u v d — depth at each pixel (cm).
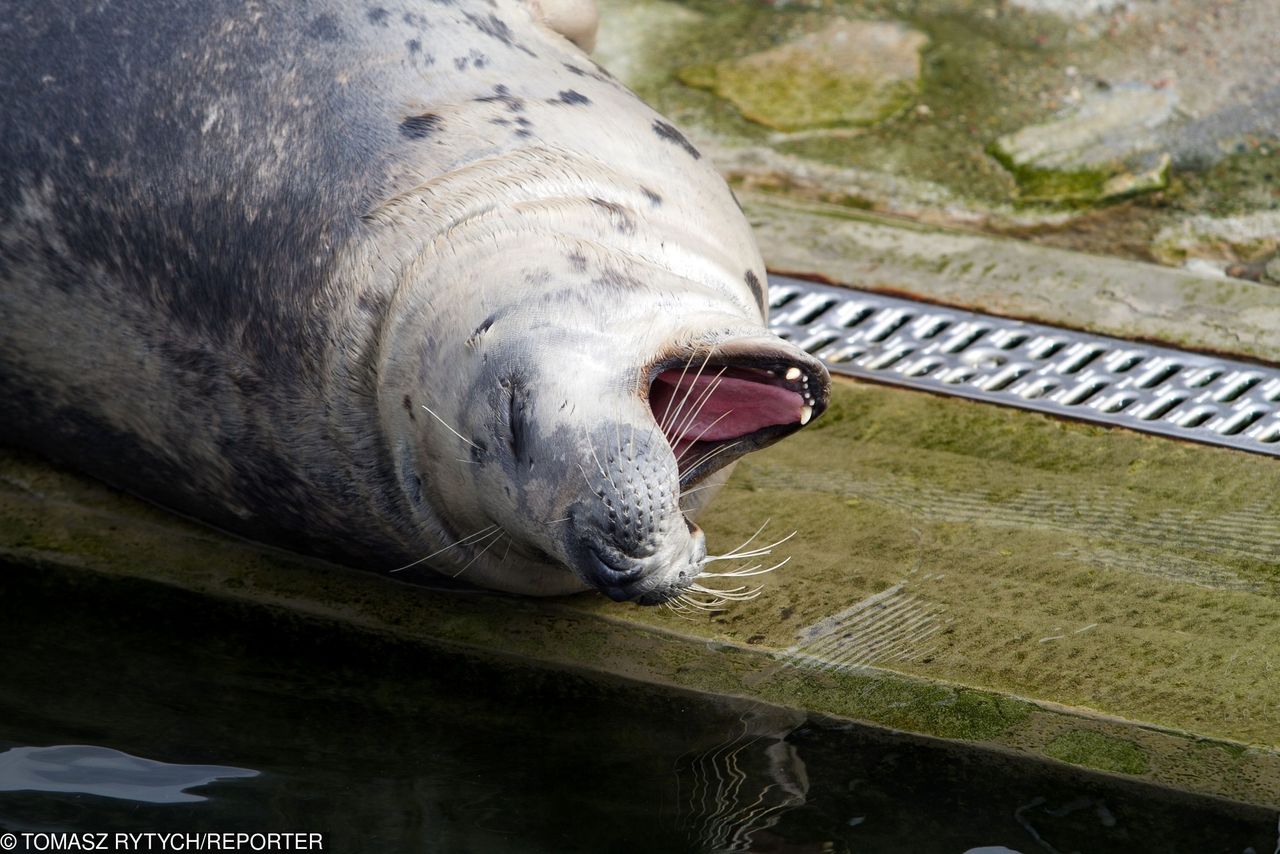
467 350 1173
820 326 1711
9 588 1459
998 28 2172
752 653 1317
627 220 1279
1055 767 1187
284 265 1312
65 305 1414
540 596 1403
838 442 1564
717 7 2292
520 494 1144
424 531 1341
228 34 1382
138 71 1384
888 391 1623
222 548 1500
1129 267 1744
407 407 1245
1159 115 1973
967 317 1702
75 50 1403
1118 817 1140
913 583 1373
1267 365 1595
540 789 1191
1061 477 1489
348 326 1282
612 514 1093
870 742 1227
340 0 1405
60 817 1152
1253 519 1416
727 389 1263
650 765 1220
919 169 1938
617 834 1134
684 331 1142
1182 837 1118
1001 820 1140
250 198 1331
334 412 1315
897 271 1772
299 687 1331
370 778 1207
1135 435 1534
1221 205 1831
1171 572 1362
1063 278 1738
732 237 1380
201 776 1208
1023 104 2028
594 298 1162
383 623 1398
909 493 1486
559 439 1105
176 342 1378
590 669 1328
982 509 1456
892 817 1144
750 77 2130
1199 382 1587
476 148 1316
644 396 1133
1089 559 1384
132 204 1366
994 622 1321
